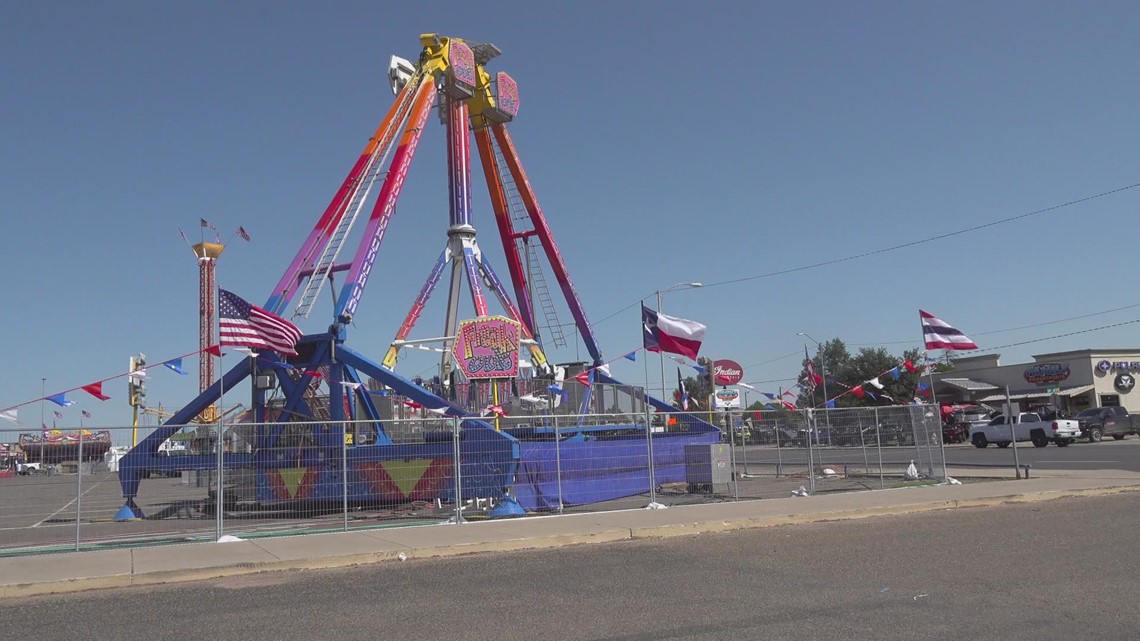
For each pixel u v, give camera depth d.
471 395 25.02
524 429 21.38
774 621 8.14
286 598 10.23
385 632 8.20
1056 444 45.25
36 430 14.45
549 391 25.50
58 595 11.02
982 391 69.06
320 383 23.50
